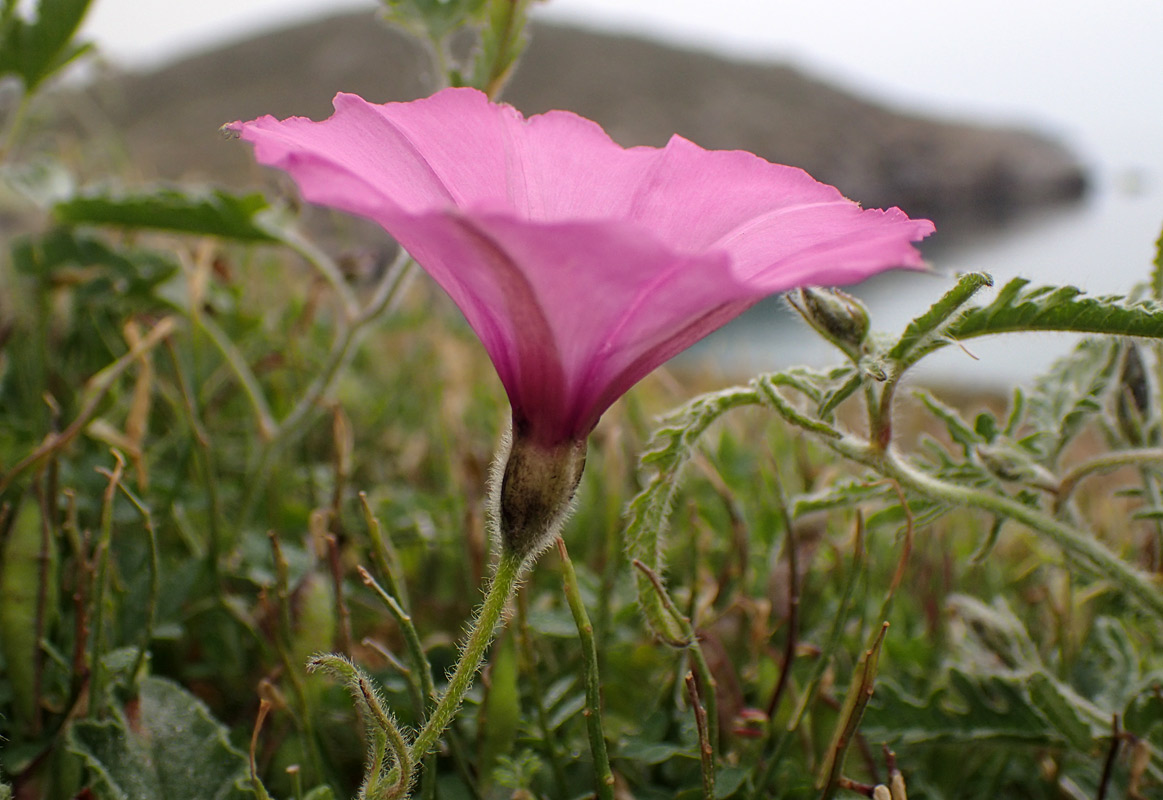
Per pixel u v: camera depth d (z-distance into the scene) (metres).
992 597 0.14
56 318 0.17
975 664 0.11
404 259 0.12
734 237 0.07
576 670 0.11
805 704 0.09
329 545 0.09
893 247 0.06
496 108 0.07
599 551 0.14
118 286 0.15
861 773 0.10
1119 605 0.12
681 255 0.05
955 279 0.07
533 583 0.13
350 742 0.10
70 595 0.10
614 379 0.07
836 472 0.14
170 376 0.17
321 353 0.20
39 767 0.08
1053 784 0.10
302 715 0.09
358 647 0.12
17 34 0.14
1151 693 0.10
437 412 0.17
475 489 0.14
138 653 0.09
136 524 0.12
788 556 0.10
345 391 0.19
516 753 0.10
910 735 0.09
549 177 0.08
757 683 0.11
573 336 0.06
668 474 0.08
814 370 0.08
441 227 0.05
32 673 0.09
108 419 0.15
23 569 0.09
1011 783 0.11
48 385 0.15
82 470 0.13
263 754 0.09
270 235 0.15
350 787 0.10
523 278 0.06
